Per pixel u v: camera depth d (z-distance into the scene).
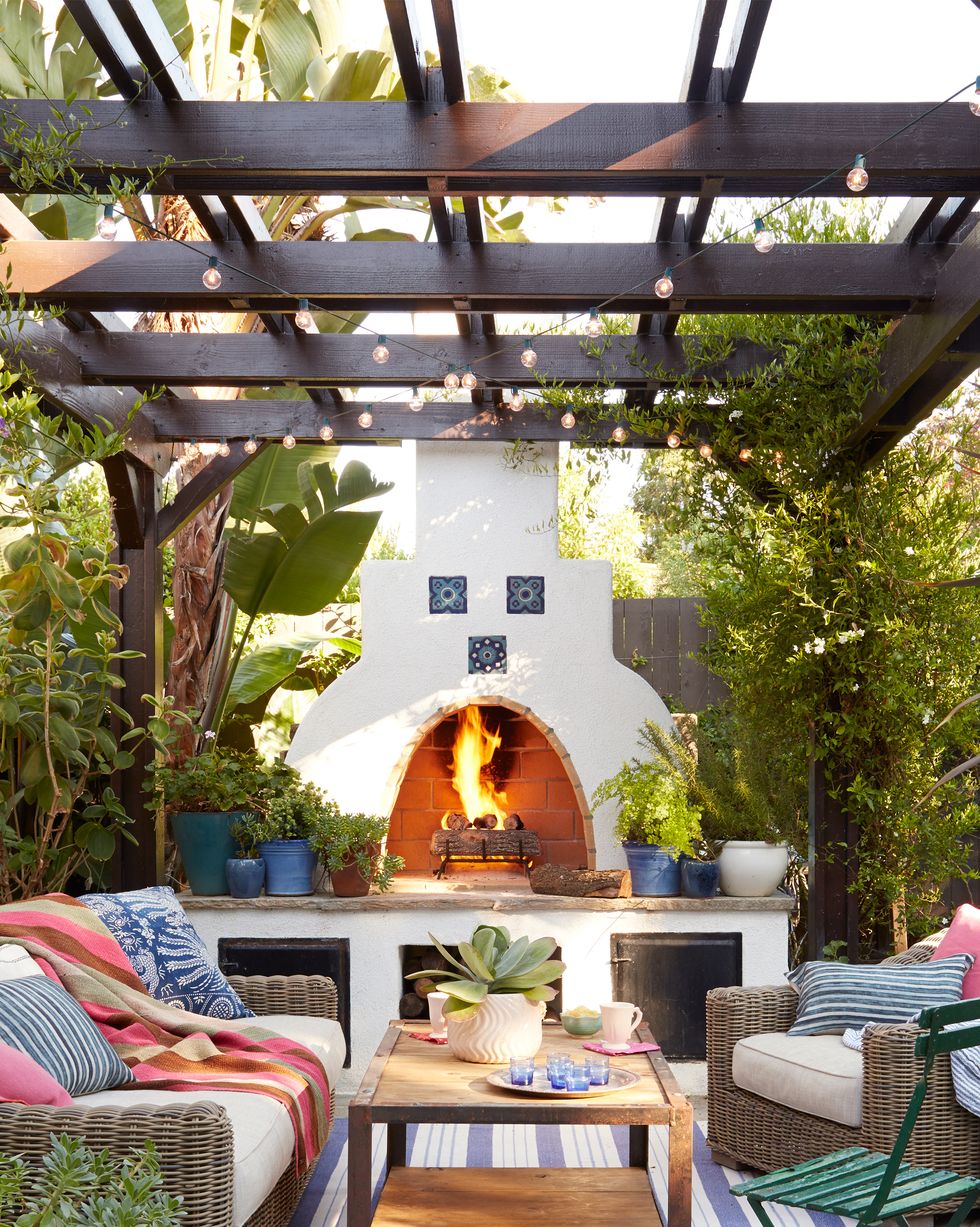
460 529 6.64
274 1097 3.52
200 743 6.91
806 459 5.61
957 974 4.36
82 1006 3.84
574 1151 4.78
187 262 4.55
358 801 6.57
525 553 6.63
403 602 6.63
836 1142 4.05
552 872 6.20
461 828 6.82
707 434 5.98
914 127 3.66
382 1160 4.69
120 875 6.03
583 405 5.71
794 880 6.86
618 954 5.98
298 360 5.38
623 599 7.81
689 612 7.74
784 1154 4.30
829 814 6.04
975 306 4.25
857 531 5.65
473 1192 3.76
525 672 6.59
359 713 6.60
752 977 5.98
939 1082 3.88
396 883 6.61
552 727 6.57
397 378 5.41
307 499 7.17
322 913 6.07
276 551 7.04
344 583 7.14
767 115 3.65
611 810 6.53
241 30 7.32
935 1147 3.86
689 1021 5.97
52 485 4.60
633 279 4.55
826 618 5.62
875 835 5.95
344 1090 5.94
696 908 5.98
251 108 3.65
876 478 5.84
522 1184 3.84
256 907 6.06
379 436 6.20
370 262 4.53
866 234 5.43
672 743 6.40
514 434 6.21
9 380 3.97
